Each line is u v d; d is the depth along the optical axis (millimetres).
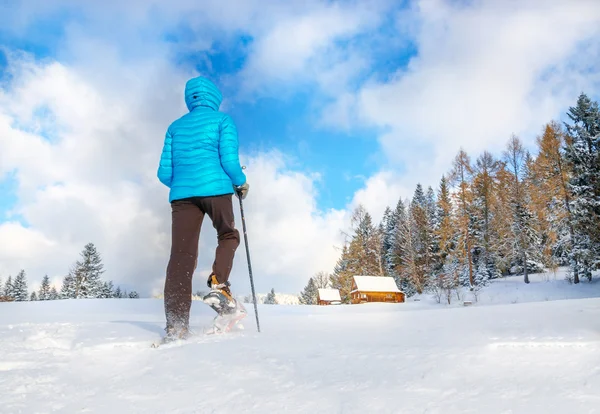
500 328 2027
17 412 1085
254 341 1948
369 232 42094
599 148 26484
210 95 3006
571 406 969
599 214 25406
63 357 1722
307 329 2533
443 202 36688
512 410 961
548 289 26484
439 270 37062
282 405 1064
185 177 2648
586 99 27688
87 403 1150
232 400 1126
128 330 2402
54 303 6234
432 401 1041
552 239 27875
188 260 2455
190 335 2320
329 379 1277
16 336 2100
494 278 33656
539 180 30047
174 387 1269
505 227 32688
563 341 1538
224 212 2637
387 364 1413
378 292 32750
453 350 1540
